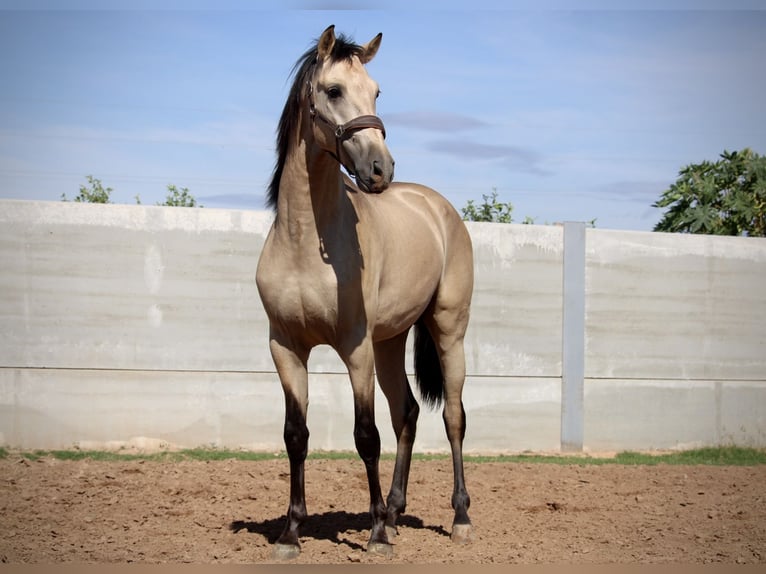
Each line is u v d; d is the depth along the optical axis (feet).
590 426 33.37
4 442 28.37
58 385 28.78
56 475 22.36
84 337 28.96
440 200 18.43
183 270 29.66
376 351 17.38
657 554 15.16
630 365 33.86
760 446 35.22
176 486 21.35
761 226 43.50
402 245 15.98
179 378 29.55
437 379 18.51
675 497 21.59
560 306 33.01
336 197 14.02
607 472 25.66
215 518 17.81
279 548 14.21
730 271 34.96
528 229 32.71
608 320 33.63
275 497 20.52
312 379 30.30
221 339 29.84
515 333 32.53
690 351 34.53
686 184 45.32
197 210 29.78
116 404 29.14
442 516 19.01
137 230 29.37
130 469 23.48
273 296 14.21
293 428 14.42
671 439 34.27
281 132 14.57
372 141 13.10
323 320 14.07
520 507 20.06
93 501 19.21
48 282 28.76
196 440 29.60
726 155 45.47
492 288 32.30
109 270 29.17
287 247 13.99
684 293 34.45
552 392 32.89
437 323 17.79
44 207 28.73
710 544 16.11
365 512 19.19
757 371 35.27
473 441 32.07
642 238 33.99
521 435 32.53
